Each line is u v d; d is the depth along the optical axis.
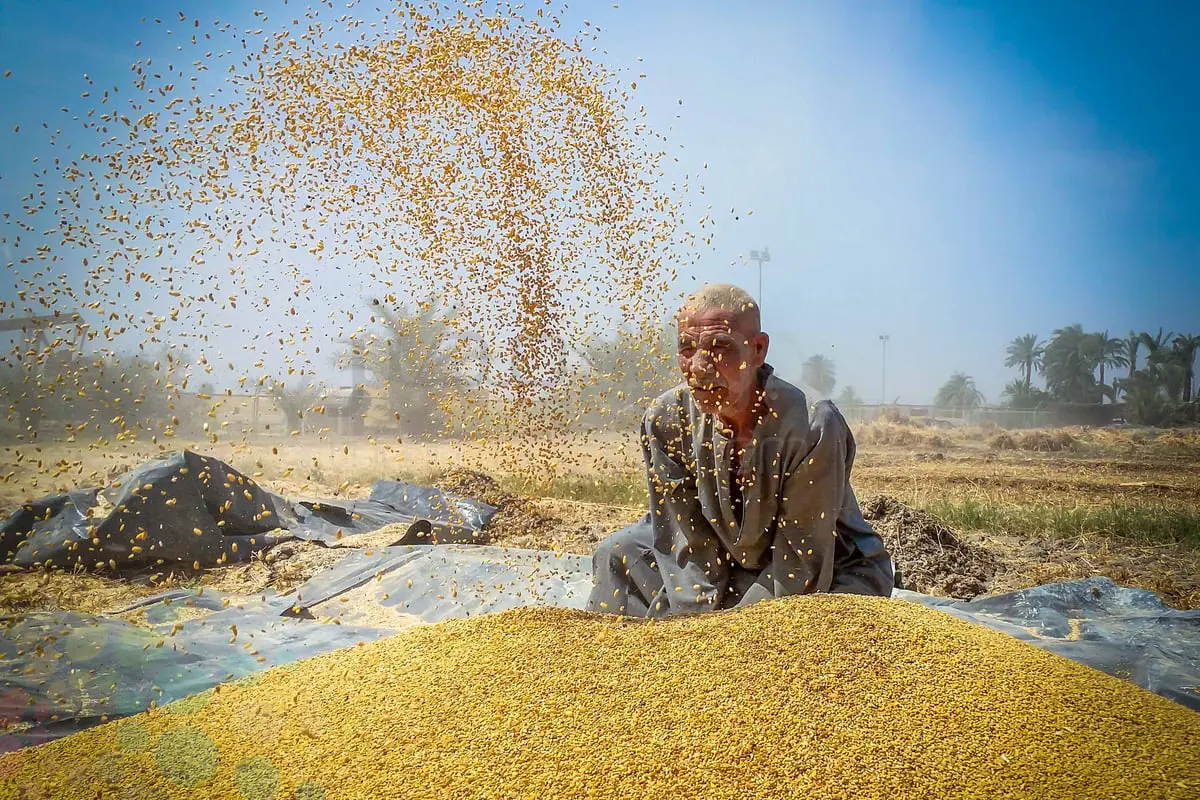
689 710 2.54
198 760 2.57
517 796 2.26
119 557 7.11
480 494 10.82
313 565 7.24
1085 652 4.12
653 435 4.12
